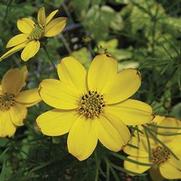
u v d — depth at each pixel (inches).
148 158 9.4
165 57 14.6
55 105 8.2
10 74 9.6
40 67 14.9
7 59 11.9
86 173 9.8
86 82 8.6
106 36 17.3
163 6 16.9
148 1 16.9
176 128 8.9
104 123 8.3
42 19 9.5
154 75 13.0
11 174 10.6
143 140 9.5
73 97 8.4
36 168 9.6
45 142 11.1
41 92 8.2
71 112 8.4
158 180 9.8
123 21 17.3
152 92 12.2
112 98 8.4
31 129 11.5
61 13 17.7
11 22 13.6
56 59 15.4
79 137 8.1
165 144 9.7
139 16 16.8
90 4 18.1
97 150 9.1
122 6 18.7
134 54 16.1
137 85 8.4
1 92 9.6
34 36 9.4
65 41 17.1
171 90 13.2
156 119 9.6
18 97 9.3
